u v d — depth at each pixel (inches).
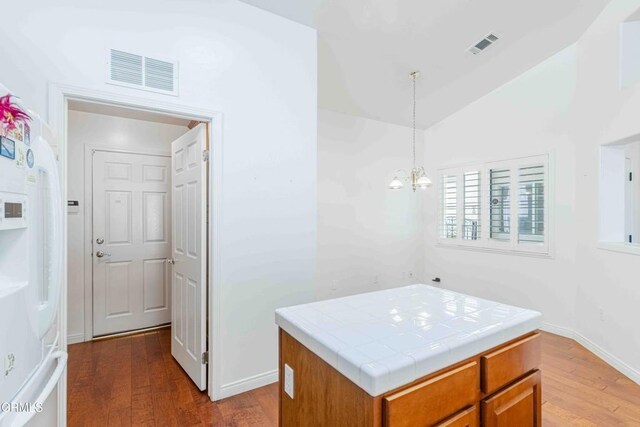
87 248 126.0
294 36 100.1
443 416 37.3
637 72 101.0
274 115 96.0
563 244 132.3
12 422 32.8
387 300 59.0
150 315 139.1
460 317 49.3
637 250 95.3
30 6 64.6
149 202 139.3
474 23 109.3
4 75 61.8
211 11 85.7
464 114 171.2
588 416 80.0
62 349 66.7
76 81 69.2
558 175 133.7
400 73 134.0
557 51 132.0
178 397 87.0
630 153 123.6
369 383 32.3
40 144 43.4
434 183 188.5
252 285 92.0
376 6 96.3
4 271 36.9
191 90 82.5
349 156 163.0
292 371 47.4
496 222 158.2
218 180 86.1
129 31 75.2
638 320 95.2
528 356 48.3
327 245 155.1
